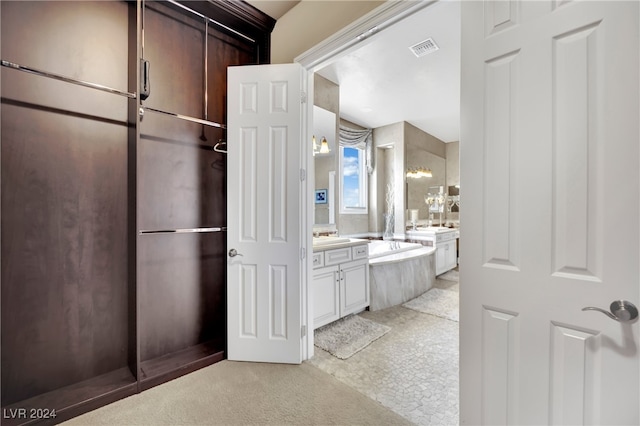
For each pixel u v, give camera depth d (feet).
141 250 6.73
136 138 6.04
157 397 5.74
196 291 7.63
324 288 8.83
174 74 7.18
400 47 8.87
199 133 7.64
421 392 5.92
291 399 5.68
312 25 7.04
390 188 16.69
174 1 6.76
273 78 7.11
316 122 10.95
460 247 4.20
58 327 5.67
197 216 7.61
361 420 5.13
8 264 5.20
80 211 5.90
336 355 7.42
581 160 3.21
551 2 3.42
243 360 7.15
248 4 7.50
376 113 14.74
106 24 6.15
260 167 7.12
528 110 3.58
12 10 5.17
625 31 2.94
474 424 4.09
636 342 2.89
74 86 5.79
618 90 2.98
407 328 9.10
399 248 13.98
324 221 11.55
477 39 4.02
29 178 5.36
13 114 5.20
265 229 7.09
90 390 5.59
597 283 3.11
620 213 2.98
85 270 5.96
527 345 3.60
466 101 4.13
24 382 5.34
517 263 3.68
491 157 3.89
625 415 2.95
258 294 7.11
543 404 3.48
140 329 6.67
